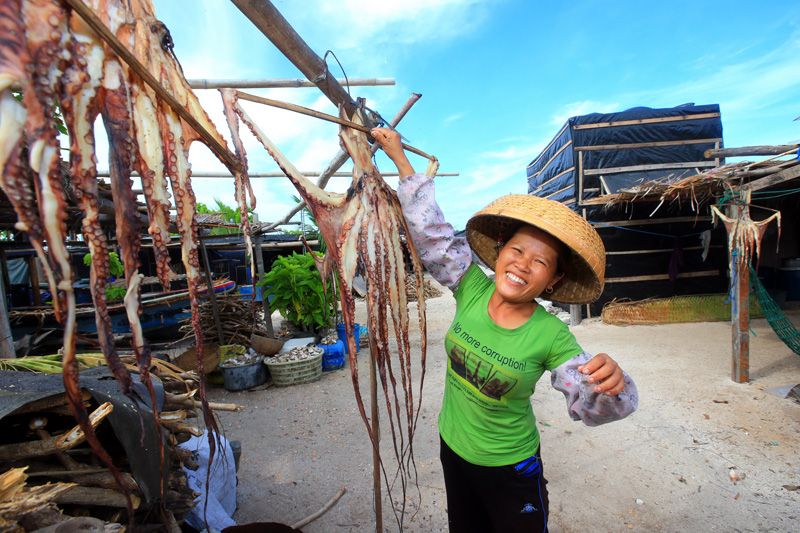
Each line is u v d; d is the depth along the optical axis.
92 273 0.68
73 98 0.67
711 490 2.77
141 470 1.40
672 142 8.66
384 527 2.52
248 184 1.01
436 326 8.73
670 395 4.36
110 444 1.66
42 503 1.17
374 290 1.30
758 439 3.36
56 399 1.42
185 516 1.96
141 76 0.75
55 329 4.80
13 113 0.60
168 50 0.89
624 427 3.68
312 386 5.24
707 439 3.41
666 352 5.98
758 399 4.14
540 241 1.31
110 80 0.74
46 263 0.62
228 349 5.81
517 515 1.45
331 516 2.64
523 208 1.32
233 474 2.58
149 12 0.86
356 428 3.95
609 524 2.48
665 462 3.11
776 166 4.76
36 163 0.61
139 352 0.74
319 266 1.35
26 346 4.36
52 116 0.64
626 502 2.68
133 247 0.76
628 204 8.45
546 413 4.05
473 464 1.48
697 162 8.63
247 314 6.82
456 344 1.51
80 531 1.16
